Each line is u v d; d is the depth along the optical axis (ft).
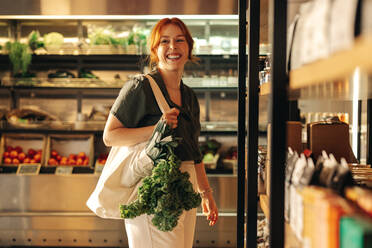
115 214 6.29
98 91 15.71
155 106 6.39
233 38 13.94
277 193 3.08
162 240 6.08
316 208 2.63
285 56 3.05
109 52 14.26
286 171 3.67
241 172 6.02
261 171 5.49
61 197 13.17
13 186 13.19
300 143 5.85
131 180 6.17
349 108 7.52
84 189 13.17
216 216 7.51
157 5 12.17
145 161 5.95
